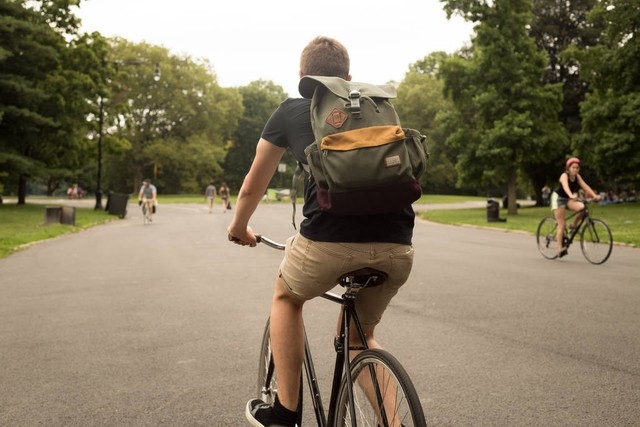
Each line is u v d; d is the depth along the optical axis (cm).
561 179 1195
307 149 239
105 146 4297
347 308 271
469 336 579
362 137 234
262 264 1178
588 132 3659
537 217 3150
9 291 880
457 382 444
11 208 3572
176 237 1888
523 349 531
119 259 1282
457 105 3859
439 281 931
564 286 878
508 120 3450
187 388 439
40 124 3669
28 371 483
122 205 3256
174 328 629
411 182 236
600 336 575
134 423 375
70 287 911
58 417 386
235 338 584
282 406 280
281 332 279
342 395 268
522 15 3512
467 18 3578
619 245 1566
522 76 3512
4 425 373
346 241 247
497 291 837
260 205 4956
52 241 1762
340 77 273
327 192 238
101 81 3972
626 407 391
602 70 3609
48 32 3659
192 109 7406
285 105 263
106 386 445
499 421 371
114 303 774
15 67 3638
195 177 8431
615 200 5131
